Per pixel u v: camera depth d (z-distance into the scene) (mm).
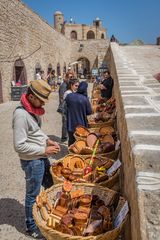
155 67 7793
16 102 15062
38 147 2951
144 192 1285
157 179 1356
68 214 2488
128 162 2053
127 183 2307
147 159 1489
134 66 7969
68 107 5227
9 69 16156
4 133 8172
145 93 3449
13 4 16922
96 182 3199
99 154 3961
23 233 3428
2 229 3523
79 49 40875
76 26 56031
